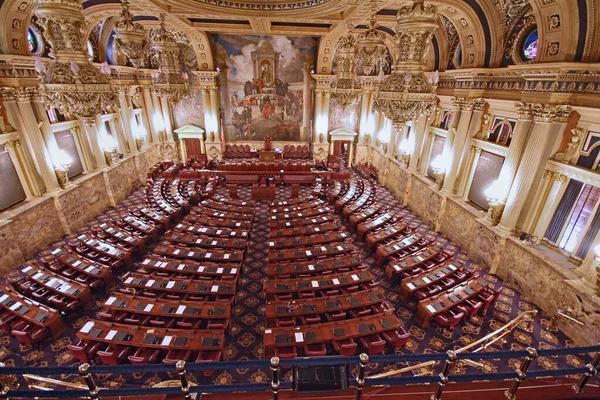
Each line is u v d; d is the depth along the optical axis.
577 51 8.58
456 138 14.14
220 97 23.44
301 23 17.75
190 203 17.83
